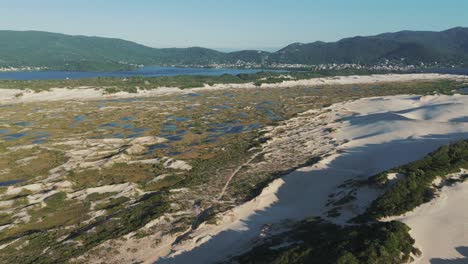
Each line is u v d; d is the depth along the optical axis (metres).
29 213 46.56
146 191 53.31
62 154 72.75
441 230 32.03
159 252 36.19
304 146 72.44
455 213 34.53
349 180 50.59
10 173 62.66
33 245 38.66
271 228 38.59
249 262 31.05
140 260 34.97
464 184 40.28
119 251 36.53
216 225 40.44
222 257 34.25
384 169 53.03
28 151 75.00
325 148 69.69
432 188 39.72
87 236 39.81
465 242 30.22
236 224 40.66
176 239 38.34
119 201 49.72
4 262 35.59
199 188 52.62
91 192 52.69
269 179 54.66
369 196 42.38
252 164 63.12
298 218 41.59
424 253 29.03
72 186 55.78
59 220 44.94
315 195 48.62
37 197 51.34
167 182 56.62
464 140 54.47
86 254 35.88
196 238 37.62
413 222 33.50
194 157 70.12
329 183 51.72
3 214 46.62
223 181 55.28
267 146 75.19
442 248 29.66
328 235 33.09
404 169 45.72
